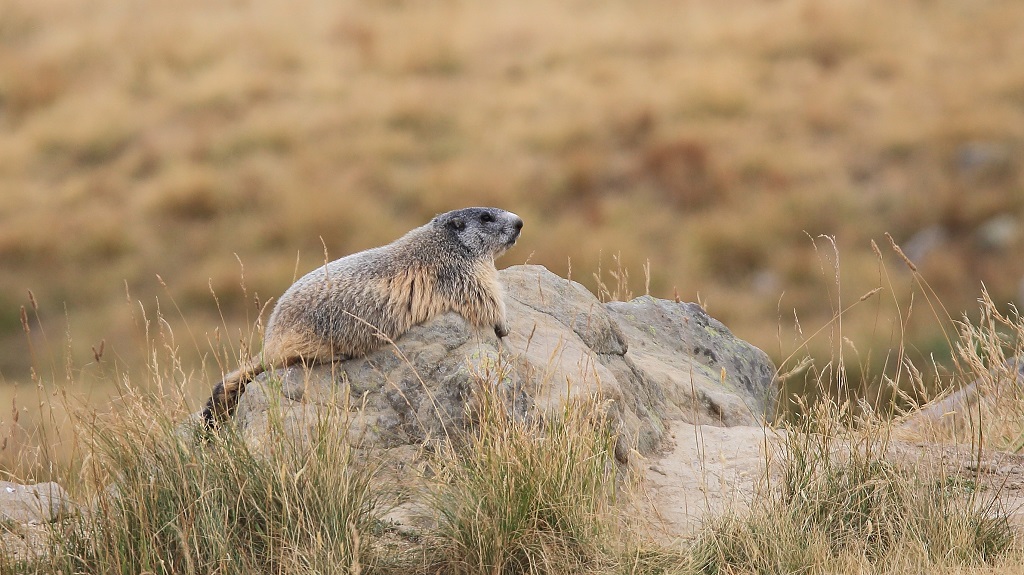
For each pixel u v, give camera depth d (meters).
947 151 78.69
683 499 21.03
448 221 24.58
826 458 20.22
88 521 18.28
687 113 86.62
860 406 23.62
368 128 87.06
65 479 21.00
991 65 90.19
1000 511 20.27
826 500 19.56
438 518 19.20
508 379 20.89
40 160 84.75
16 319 63.47
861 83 89.75
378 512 19.67
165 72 96.06
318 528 18.08
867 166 78.88
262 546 18.38
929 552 18.52
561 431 19.67
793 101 86.94
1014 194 70.88
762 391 31.52
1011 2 101.12
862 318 55.62
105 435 19.34
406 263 23.53
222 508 18.20
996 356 24.72
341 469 18.89
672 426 25.17
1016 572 17.47
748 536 18.44
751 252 68.50
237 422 21.47
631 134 84.31
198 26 104.44
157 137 87.56
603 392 22.17
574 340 25.55
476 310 23.97
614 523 18.95
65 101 92.62
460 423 21.31
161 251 71.69
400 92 91.06
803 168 78.19
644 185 78.19
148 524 17.92
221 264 67.88
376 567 18.02
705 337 31.17
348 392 20.50
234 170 80.75
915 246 68.88
